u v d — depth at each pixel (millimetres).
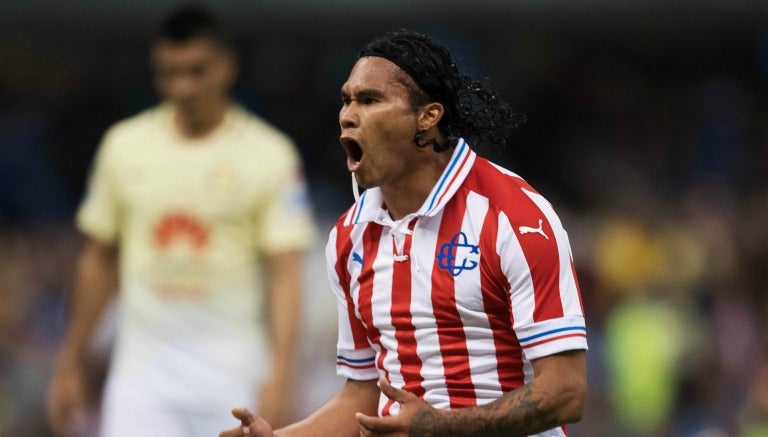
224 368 24078
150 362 24141
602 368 38812
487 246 14234
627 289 42281
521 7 47406
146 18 46781
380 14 46812
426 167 14609
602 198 48750
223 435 14875
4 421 34719
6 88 50531
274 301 23969
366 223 15031
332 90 50062
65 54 50812
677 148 52219
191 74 23781
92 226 24875
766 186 50812
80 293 25109
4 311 36938
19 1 46281
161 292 24172
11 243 41500
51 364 36406
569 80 52094
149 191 24219
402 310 14711
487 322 14484
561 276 14164
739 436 32594
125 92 51219
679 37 51906
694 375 38344
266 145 24375
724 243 44188
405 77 14281
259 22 46719
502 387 14648
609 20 48188
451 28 47656
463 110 14703
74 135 50281
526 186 14625
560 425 14227
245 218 24156
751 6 48000
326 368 34125
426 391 14797
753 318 41625
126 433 24109
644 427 37500
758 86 54281
